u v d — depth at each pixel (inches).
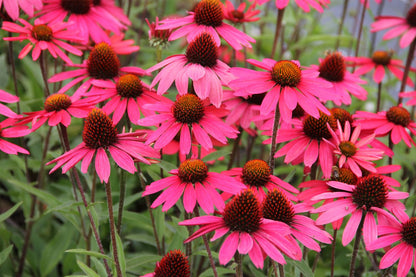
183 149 39.1
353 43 68.9
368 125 44.0
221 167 52.1
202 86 40.8
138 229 54.5
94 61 44.1
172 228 47.8
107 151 38.4
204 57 41.4
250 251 35.3
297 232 36.9
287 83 39.4
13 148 39.8
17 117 40.8
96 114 38.0
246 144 55.9
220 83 41.3
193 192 37.5
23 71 65.6
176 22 43.4
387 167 41.0
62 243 50.6
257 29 78.2
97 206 46.3
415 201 45.9
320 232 37.1
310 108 38.8
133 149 38.4
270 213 37.2
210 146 39.2
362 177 40.2
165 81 41.3
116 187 53.1
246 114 45.4
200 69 41.0
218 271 41.4
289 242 35.6
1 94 41.7
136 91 42.6
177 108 39.9
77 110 41.0
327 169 40.0
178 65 41.6
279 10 49.8
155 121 39.6
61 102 40.9
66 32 46.1
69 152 38.0
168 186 37.9
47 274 51.7
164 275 37.6
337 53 47.5
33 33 45.0
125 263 41.9
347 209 38.0
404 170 56.3
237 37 43.5
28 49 44.3
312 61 73.2
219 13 43.5
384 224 37.9
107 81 43.4
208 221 36.2
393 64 54.8
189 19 43.6
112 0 51.1
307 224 37.4
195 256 48.2
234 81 39.6
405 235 37.3
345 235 37.5
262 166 39.6
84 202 40.6
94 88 43.2
